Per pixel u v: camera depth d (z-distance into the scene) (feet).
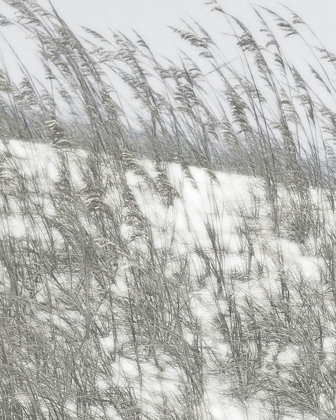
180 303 36.96
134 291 34.63
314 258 45.29
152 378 31.50
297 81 52.95
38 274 37.50
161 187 45.39
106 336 35.06
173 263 43.29
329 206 55.06
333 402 28.50
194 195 58.85
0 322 29.25
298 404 29.32
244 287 40.27
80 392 28.71
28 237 39.65
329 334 34.86
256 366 32.32
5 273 36.68
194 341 32.86
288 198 55.42
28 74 56.13
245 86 54.90
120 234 41.39
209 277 41.98
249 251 42.88
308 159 55.67
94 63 54.75
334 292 36.19
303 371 30.86
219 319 35.60
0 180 44.04
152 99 57.62
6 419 25.61
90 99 54.75
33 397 26.32
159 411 28.40
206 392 30.50
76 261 40.29
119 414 28.27
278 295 37.42
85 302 35.06
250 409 29.66
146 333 34.53
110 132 54.80
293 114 52.54
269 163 57.31
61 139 39.99
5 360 27.66
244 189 60.85
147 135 60.85
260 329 33.53
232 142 60.44
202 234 50.03
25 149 59.11
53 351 29.30
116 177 53.06
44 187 51.96
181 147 60.54
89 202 34.50
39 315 34.06
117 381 30.89
